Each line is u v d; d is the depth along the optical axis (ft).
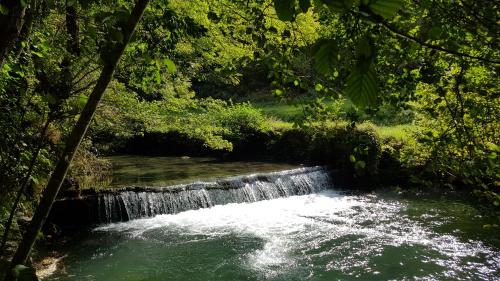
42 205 5.64
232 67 15.40
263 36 14.52
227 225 35.29
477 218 36.17
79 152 33.09
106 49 5.64
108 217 34.65
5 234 7.72
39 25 13.61
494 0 7.65
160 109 33.76
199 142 61.46
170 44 23.30
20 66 12.40
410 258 28.48
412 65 14.73
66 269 26.16
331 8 2.86
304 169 48.29
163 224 34.96
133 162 55.11
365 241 31.76
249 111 57.82
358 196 45.44
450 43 10.73
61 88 8.69
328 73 3.43
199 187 39.96
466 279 25.45
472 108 15.48
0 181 13.80
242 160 57.47
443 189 45.47
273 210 39.75
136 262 27.58
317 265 27.61
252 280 25.61
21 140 13.89
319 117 14.84
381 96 15.06
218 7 23.45
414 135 21.75
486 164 14.10
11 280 5.03
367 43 3.18
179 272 26.40
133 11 5.63
